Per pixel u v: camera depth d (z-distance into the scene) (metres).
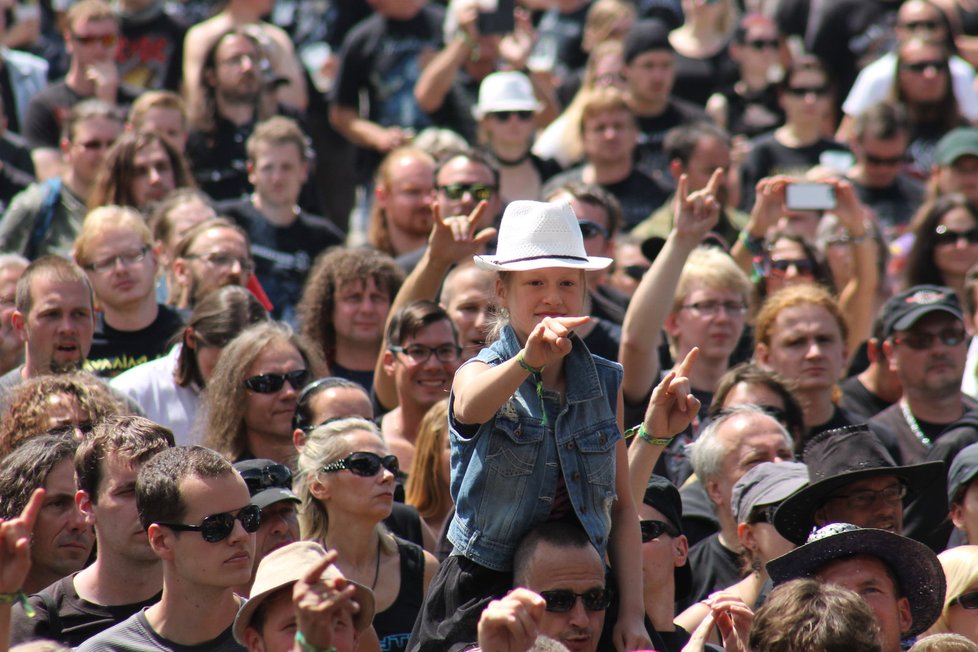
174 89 46.28
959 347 29.36
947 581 21.12
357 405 23.81
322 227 37.81
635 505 18.73
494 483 17.34
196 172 40.06
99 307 29.86
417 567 22.45
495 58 45.03
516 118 41.41
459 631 17.41
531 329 17.22
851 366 33.59
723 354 30.12
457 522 17.66
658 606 20.86
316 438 22.31
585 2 51.78
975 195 40.25
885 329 30.03
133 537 20.05
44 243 35.97
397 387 27.44
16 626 19.73
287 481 21.53
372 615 17.69
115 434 20.44
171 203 33.59
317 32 51.47
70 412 22.56
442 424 25.02
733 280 30.23
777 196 34.03
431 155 36.53
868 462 21.58
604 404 17.72
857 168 42.62
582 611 17.27
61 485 20.83
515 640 15.51
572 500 17.38
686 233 25.91
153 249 30.11
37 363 25.92
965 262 36.56
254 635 17.59
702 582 24.02
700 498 25.62
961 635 19.50
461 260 31.14
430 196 35.59
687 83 48.78
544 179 42.41
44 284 25.95
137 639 18.88
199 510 18.78
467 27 44.53
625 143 40.19
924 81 45.28
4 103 44.25
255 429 25.42
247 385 25.34
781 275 33.28
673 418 19.03
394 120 45.97
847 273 35.44
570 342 15.98
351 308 30.36
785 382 26.77
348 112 46.25
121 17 46.06
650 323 26.09
